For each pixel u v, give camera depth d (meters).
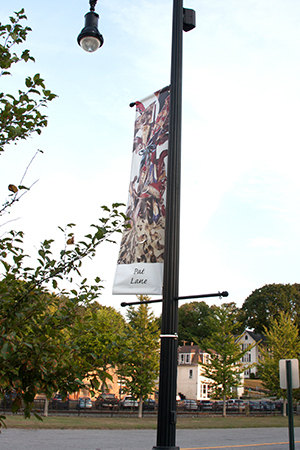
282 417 36.41
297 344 37.78
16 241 3.13
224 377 33.28
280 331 39.00
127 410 35.28
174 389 4.08
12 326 2.59
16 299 2.79
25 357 2.49
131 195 5.76
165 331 4.26
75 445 13.66
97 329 2.90
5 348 2.34
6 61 3.21
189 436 19.08
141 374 26.97
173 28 5.32
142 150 5.88
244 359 81.81
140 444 14.57
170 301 4.38
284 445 16.70
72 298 3.00
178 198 4.74
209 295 4.37
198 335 82.19
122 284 5.29
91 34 5.51
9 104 3.15
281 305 76.62
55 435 16.34
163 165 5.50
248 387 69.81
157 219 5.30
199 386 55.72
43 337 2.58
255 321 78.88
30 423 19.52
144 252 5.27
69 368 2.62
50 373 2.59
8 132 3.12
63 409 29.53
